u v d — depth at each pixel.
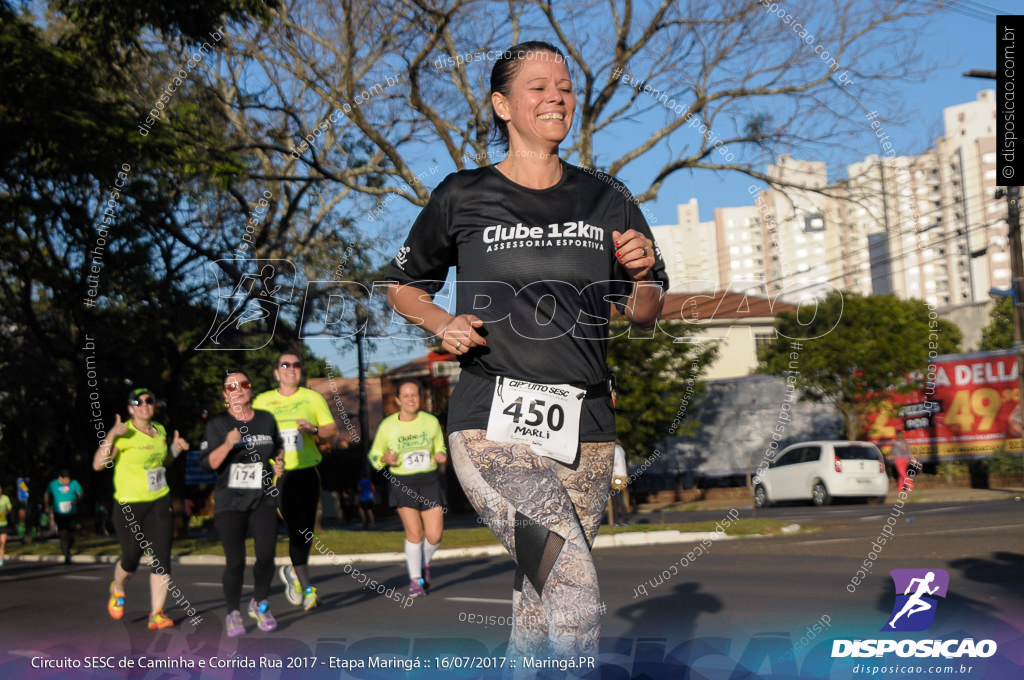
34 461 32.53
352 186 10.45
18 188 12.38
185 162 10.61
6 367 25.25
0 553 16.14
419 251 2.65
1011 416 22.64
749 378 20.64
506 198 2.55
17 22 11.66
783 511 17.08
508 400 2.43
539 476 2.33
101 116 11.01
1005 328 32.09
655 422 10.85
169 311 10.70
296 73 11.01
